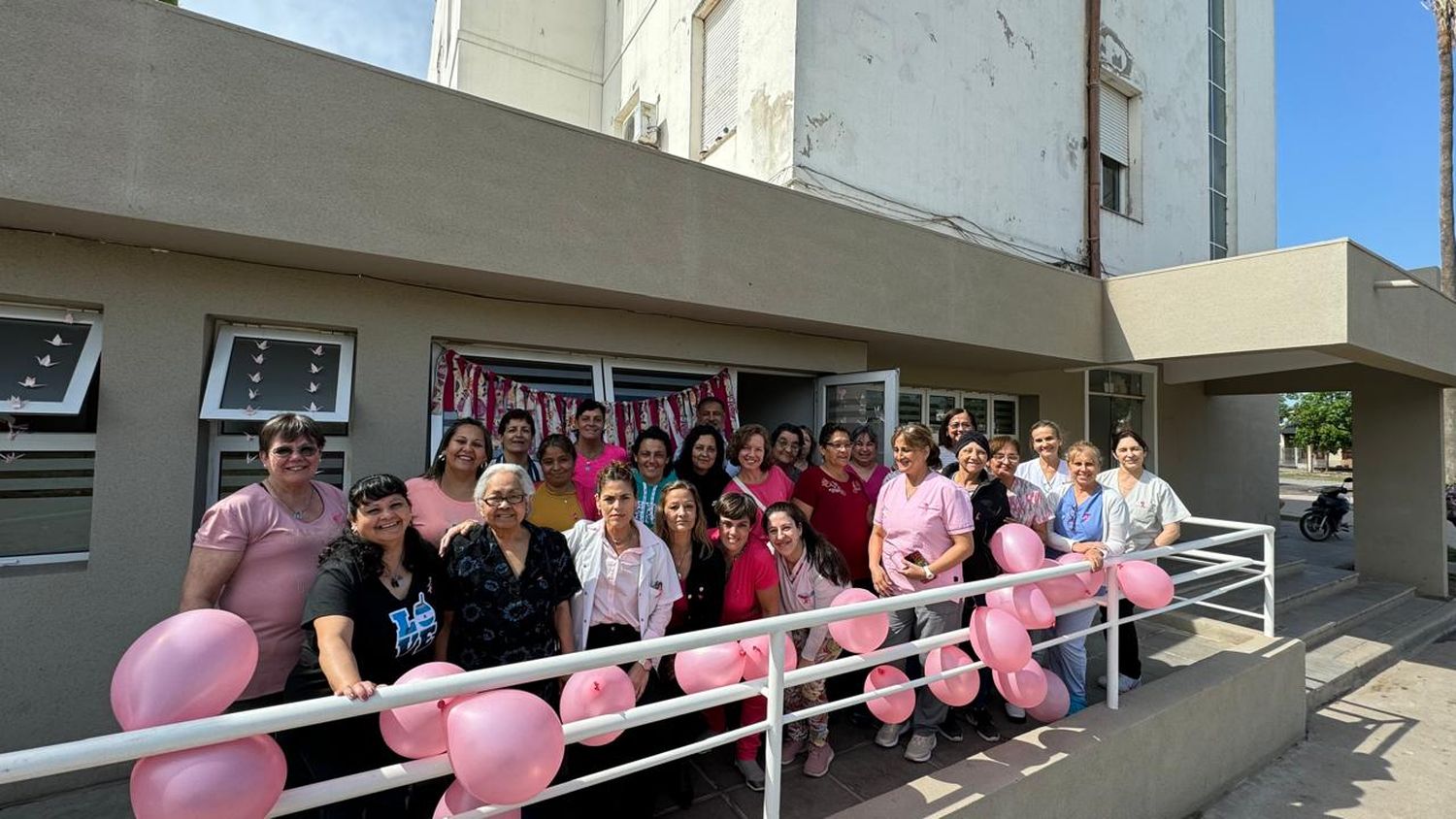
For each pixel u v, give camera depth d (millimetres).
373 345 3301
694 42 6922
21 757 1078
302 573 2072
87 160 2352
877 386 4730
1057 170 7234
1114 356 6176
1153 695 3113
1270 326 5141
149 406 2789
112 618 2703
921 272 4938
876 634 2385
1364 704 4508
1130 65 8125
